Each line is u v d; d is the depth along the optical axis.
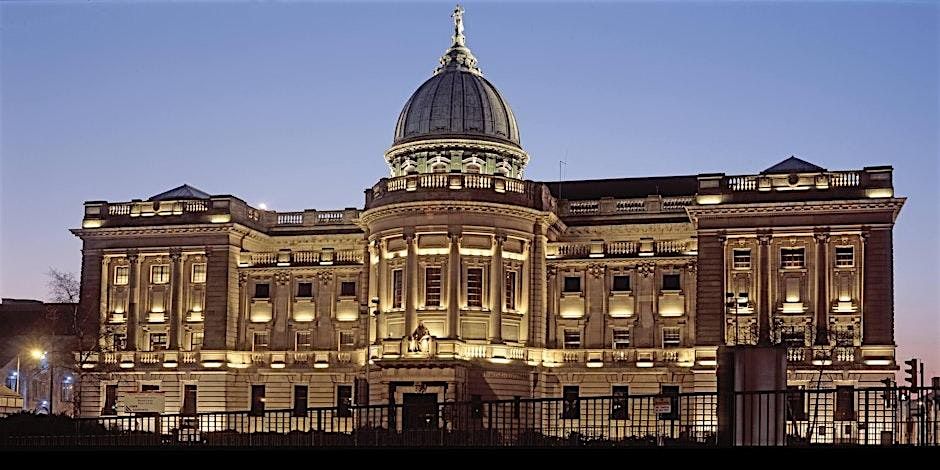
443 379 99.81
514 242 105.62
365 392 106.44
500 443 62.66
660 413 89.25
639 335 106.62
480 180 104.25
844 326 101.25
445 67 118.56
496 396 102.25
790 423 67.81
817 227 101.12
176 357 114.25
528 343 105.69
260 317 115.44
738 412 46.75
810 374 99.12
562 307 108.75
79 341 116.81
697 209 102.88
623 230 113.81
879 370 98.12
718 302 102.06
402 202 103.62
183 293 115.88
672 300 106.38
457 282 102.50
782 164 106.31
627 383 105.06
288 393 112.94
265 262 116.06
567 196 122.62
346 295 113.88
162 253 116.31
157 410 114.00
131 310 116.25
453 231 103.12
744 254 103.50
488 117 114.31
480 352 102.44
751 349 48.16
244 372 114.12
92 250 117.94
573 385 106.44
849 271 101.44
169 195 120.31
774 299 102.31
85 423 78.69
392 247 105.75
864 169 100.88
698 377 101.25
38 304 139.88
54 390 135.62
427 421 93.56
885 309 99.25
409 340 101.31
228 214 114.44
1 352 135.62
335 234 118.62
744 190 102.88
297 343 114.62
